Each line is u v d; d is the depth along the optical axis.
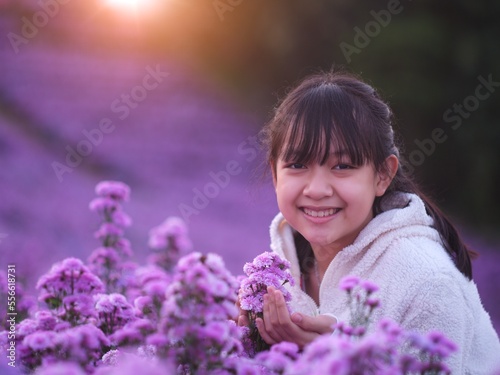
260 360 1.81
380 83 17.97
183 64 22.42
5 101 18.78
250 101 21.66
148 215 12.70
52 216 10.80
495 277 11.02
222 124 20.17
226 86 22.02
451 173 17.98
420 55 17.81
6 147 15.29
